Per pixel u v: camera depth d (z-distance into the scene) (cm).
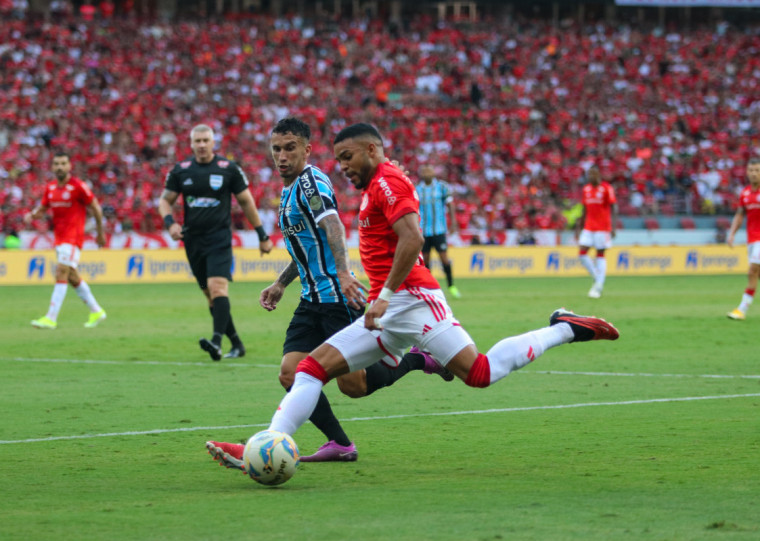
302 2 17200
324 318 2280
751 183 5912
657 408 2948
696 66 16838
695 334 5150
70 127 12938
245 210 4172
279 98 14438
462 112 15012
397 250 1967
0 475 2056
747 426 2620
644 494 1827
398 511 1702
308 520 1639
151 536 1541
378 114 14512
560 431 2570
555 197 13650
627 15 18225
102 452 2319
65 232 5481
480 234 12112
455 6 17700
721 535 1518
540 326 5519
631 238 12875
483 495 1833
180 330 5450
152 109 13600
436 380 3606
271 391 3347
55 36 14462
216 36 15312
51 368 3944
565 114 15300
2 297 7912
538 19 18012
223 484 1967
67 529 1588
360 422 2741
